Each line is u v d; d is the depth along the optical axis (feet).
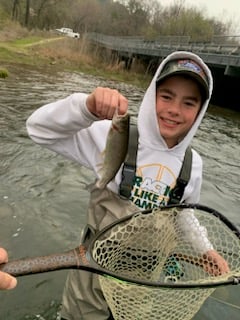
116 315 2.17
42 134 2.61
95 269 1.82
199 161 2.88
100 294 2.57
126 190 2.59
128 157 2.59
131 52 42.75
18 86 16.10
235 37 27.73
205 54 26.50
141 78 37.52
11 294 3.58
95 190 2.70
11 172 6.26
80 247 1.93
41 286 3.73
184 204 2.35
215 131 13.84
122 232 2.27
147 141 2.62
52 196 5.66
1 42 37.32
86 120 2.41
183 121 2.55
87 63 37.65
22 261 1.74
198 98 2.56
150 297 2.00
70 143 2.68
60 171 6.64
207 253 2.42
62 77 24.59
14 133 8.35
